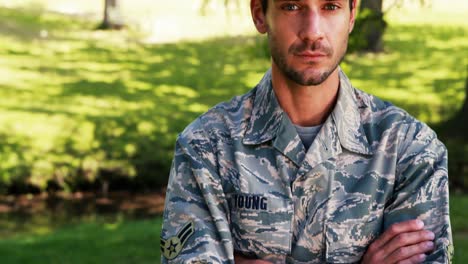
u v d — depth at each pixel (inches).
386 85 855.1
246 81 919.7
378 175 89.8
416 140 91.0
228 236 90.5
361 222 89.2
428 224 89.7
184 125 738.2
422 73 898.7
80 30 1168.8
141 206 565.0
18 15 1218.0
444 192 90.1
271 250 89.7
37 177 583.8
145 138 669.9
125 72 952.3
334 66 86.4
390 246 89.0
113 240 355.3
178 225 92.6
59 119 716.7
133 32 1170.0
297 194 89.4
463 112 631.8
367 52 970.1
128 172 600.4
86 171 595.5
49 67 952.3
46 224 519.5
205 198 91.7
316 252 89.3
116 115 746.2
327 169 89.4
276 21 86.0
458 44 1042.7
